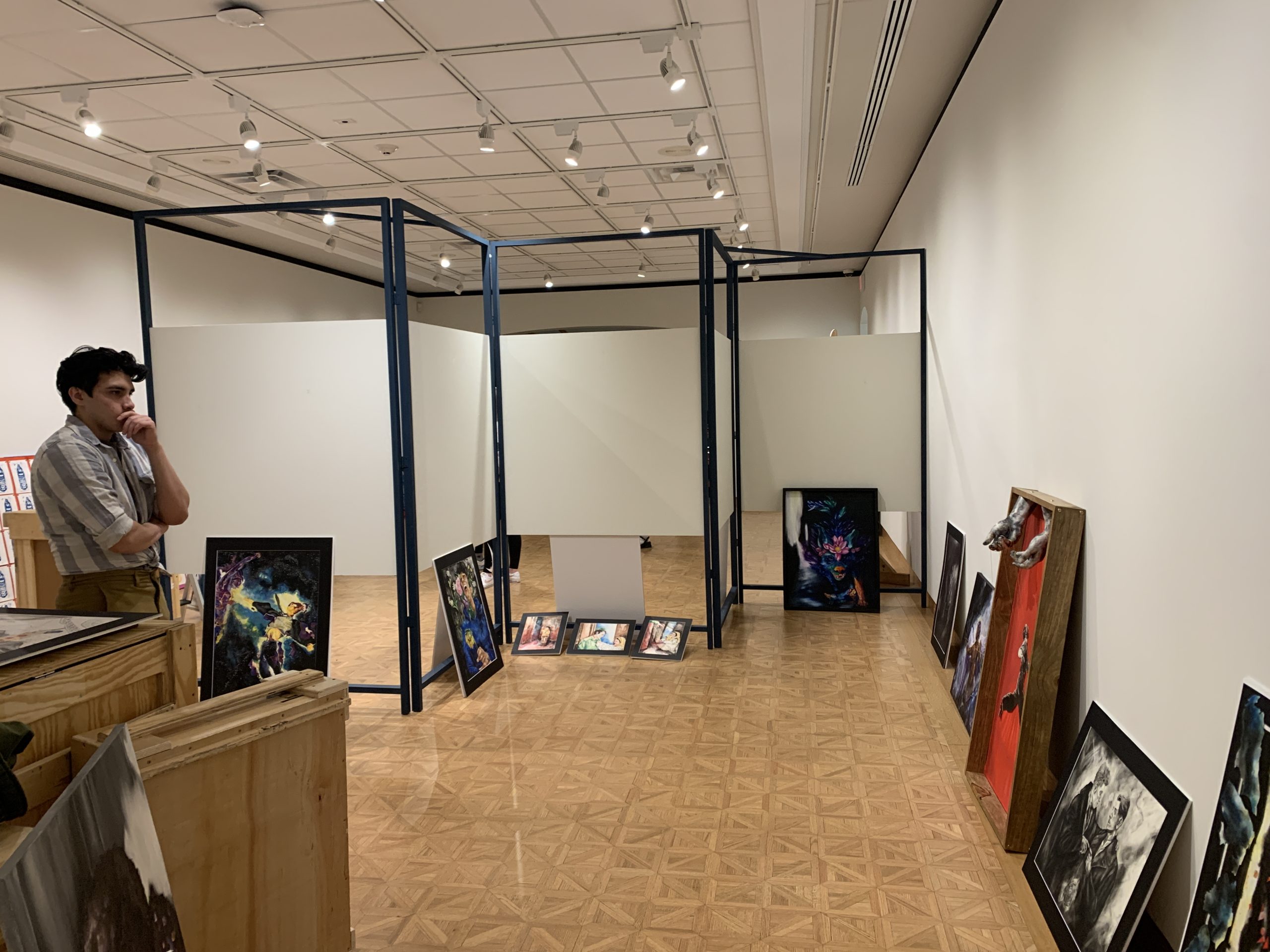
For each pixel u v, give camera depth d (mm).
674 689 4938
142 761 1721
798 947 2549
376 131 6559
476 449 5461
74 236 7832
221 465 4770
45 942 828
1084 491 3033
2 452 7082
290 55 5082
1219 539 2029
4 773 1271
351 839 3264
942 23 4742
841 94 5871
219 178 7746
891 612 6660
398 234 4484
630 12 4695
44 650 1671
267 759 2023
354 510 4664
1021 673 3375
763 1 4336
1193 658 2176
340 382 4641
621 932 2643
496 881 2951
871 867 2980
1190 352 2184
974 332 4980
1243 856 1804
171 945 1286
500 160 7453
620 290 14969
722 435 6152
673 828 3289
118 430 3025
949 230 5836
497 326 5711
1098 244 2877
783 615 6621
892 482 6715
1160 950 2316
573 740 4195
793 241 11344
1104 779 2604
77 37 4738
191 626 2023
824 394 6742
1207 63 2070
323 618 4379
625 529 5676
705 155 7500
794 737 4164
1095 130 2889
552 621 5801
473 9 4598
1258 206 1842
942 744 4035
